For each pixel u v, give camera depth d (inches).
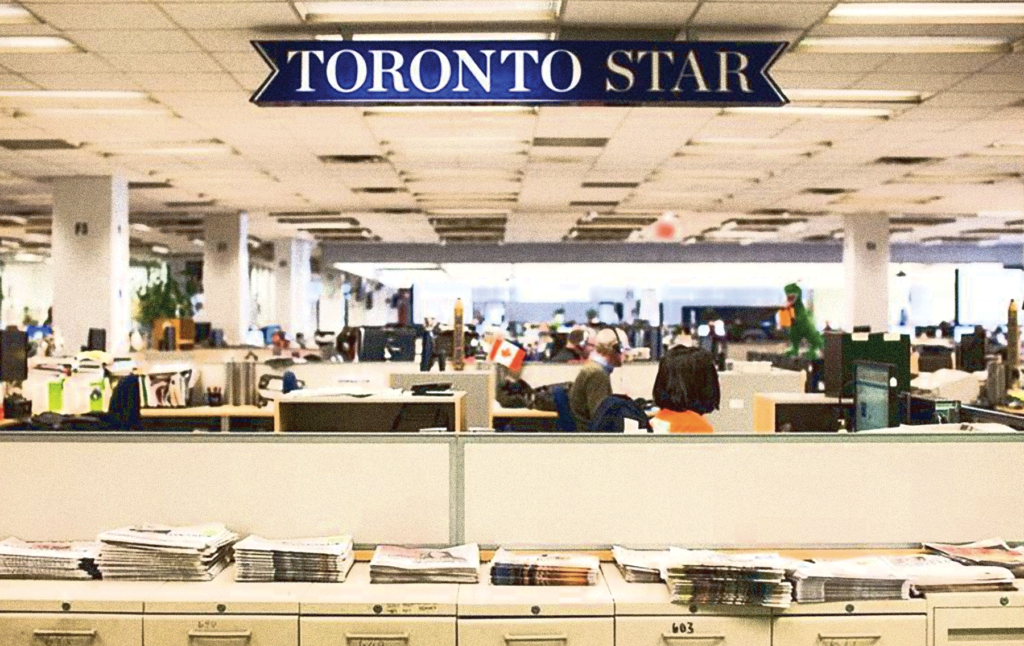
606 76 189.8
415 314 1114.7
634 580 105.5
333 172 501.0
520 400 322.3
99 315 513.0
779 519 114.0
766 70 189.8
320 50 189.2
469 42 189.0
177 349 501.7
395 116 354.9
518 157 450.9
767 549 113.7
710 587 98.0
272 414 313.9
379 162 466.3
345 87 189.2
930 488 115.0
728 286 1077.1
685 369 158.1
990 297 988.6
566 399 262.1
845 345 213.3
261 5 227.8
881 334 216.5
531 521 113.8
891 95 320.2
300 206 667.4
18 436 114.5
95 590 101.3
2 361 283.6
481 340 375.9
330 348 518.6
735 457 114.4
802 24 240.8
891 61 274.5
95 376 304.7
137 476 114.3
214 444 114.7
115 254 517.0
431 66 189.2
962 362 403.2
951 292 1071.0
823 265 971.3
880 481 114.8
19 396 290.4
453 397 213.6
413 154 442.3
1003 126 371.2
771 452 114.6
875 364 166.1
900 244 979.9
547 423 321.4
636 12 230.8
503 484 114.3
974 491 115.2
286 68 189.5
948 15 234.8
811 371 353.7
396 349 357.1
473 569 104.7
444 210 685.9
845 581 99.6
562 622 97.8
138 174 509.4
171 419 319.0
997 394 305.6
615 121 363.3
